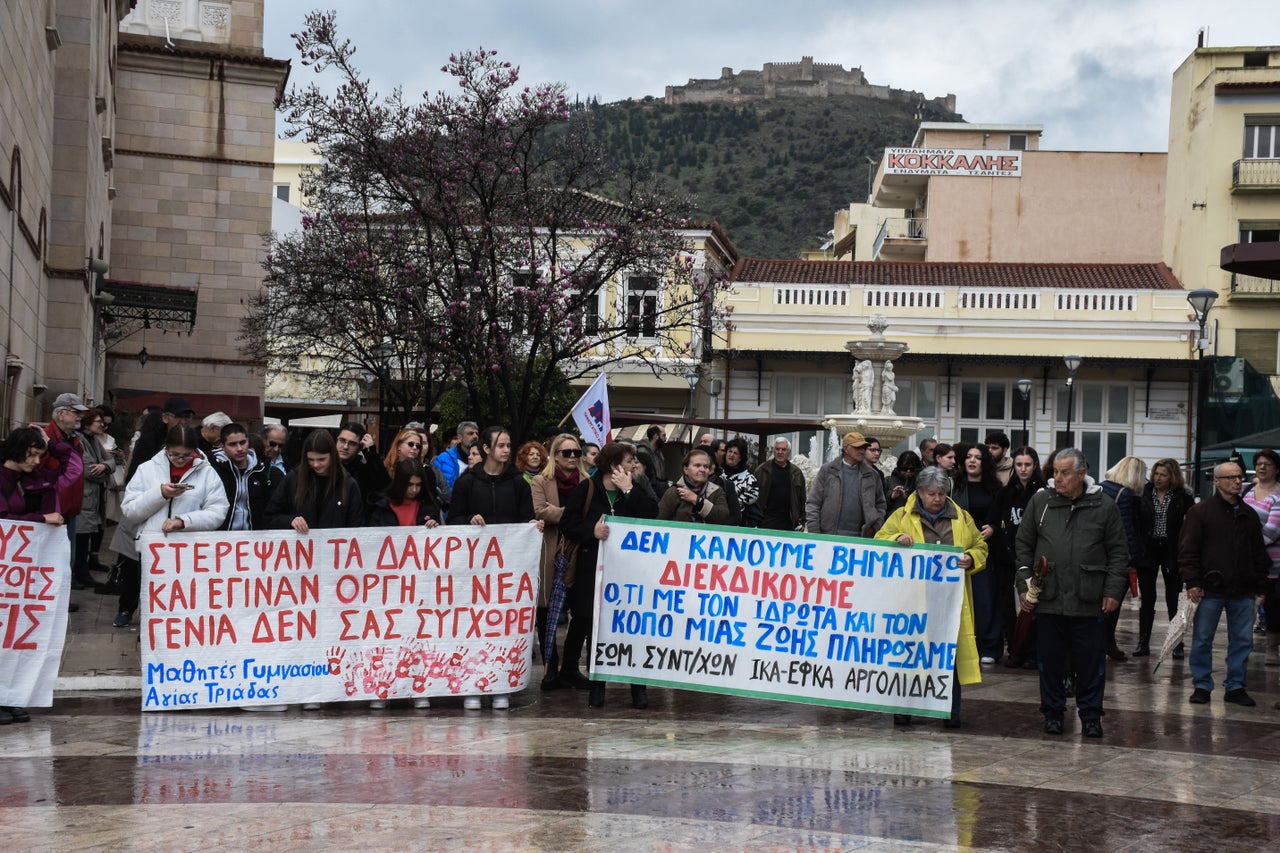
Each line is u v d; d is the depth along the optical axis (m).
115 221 33.28
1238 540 11.66
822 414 44.16
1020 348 43.88
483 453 14.18
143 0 33.56
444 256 24.55
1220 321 46.09
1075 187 54.12
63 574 9.92
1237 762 9.12
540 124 24.08
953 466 14.15
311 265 28.31
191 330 31.05
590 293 25.27
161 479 10.60
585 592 11.41
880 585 10.45
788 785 7.98
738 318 43.88
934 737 9.85
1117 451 43.94
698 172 181.88
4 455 9.93
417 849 6.36
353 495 10.73
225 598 10.28
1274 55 48.66
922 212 58.88
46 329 23.55
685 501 11.30
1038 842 6.85
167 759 8.42
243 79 33.72
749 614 10.58
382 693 10.43
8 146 17.20
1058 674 10.14
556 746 8.99
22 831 6.61
